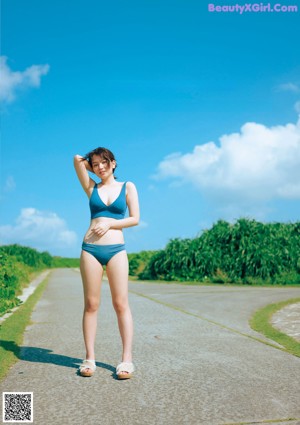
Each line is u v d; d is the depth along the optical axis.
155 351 5.10
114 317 7.88
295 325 6.98
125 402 3.45
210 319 7.61
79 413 3.23
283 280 17.09
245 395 3.57
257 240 18.77
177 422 3.05
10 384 3.91
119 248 4.31
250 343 5.53
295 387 3.76
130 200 4.44
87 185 4.49
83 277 4.34
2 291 9.10
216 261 18.89
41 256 40.22
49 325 7.03
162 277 20.05
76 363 4.63
